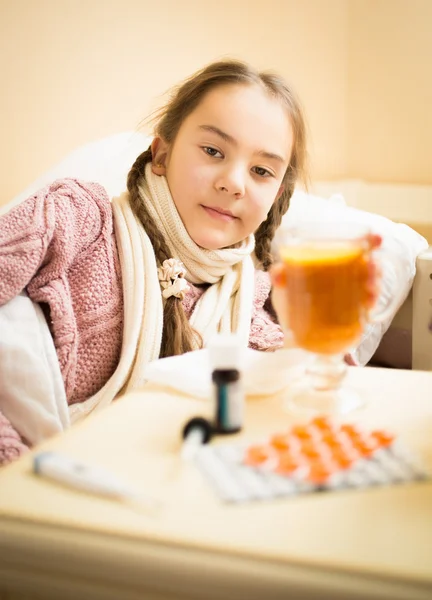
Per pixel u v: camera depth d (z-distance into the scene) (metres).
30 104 1.53
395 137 1.95
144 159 1.17
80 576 0.46
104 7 1.60
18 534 0.47
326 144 2.01
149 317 1.02
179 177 1.10
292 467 0.52
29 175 1.56
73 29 1.56
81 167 1.35
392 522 0.47
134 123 1.70
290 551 0.43
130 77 1.67
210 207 1.09
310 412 0.65
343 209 1.43
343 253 0.65
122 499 0.49
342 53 1.98
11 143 1.52
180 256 1.13
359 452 0.55
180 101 1.13
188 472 0.53
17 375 0.89
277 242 1.34
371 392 0.71
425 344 1.31
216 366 0.61
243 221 1.12
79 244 1.03
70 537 0.46
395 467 0.53
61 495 0.50
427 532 0.46
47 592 0.47
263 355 0.77
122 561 0.45
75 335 0.99
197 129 1.08
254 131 1.07
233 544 0.44
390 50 1.91
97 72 1.62
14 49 1.49
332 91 1.99
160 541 0.45
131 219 1.09
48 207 1.00
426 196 1.84
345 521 0.47
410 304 1.33
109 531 0.46
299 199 1.44
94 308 1.02
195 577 0.44
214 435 0.60
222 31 1.81
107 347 1.03
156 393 0.70
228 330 1.12
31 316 0.95
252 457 0.54
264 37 1.88
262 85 1.10
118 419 0.63
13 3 1.47
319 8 1.93
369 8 1.92
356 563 0.42
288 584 0.42
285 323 0.73
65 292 0.99
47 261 1.00
